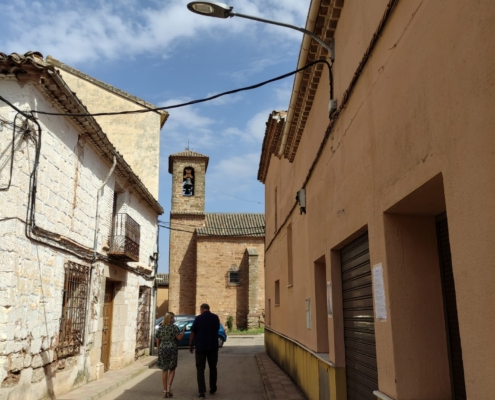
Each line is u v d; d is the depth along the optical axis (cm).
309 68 771
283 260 1333
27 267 748
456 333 393
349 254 613
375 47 462
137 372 1277
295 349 1059
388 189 420
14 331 708
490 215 258
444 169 312
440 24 321
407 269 423
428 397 397
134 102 1825
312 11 636
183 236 3397
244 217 3647
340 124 608
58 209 871
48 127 828
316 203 793
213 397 974
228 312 3238
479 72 269
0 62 725
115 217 1275
